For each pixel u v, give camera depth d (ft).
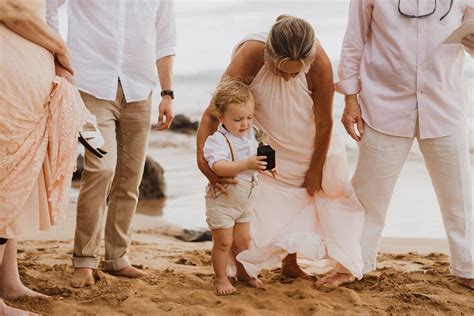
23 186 10.05
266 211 13.67
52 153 10.51
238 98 12.40
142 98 14.53
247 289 13.39
